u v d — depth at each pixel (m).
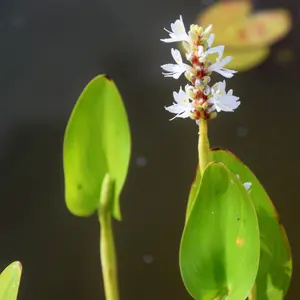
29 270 1.07
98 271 1.07
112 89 0.64
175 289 1.06
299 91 1.16
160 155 1.13
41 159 1.13
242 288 0.58
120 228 1.09
